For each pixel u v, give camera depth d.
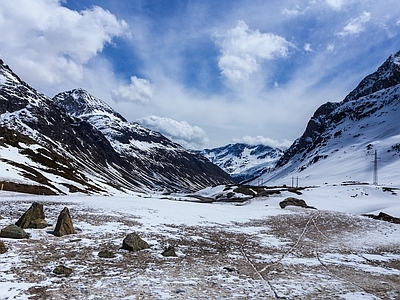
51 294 11.05
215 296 11.73
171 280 13.50
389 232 33.34
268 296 12.14
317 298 12.29
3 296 10.60
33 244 17.75
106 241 19.89
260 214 41.31
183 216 34.06
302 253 22.50
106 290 11.74
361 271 17.91
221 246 22.47
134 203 40.47
